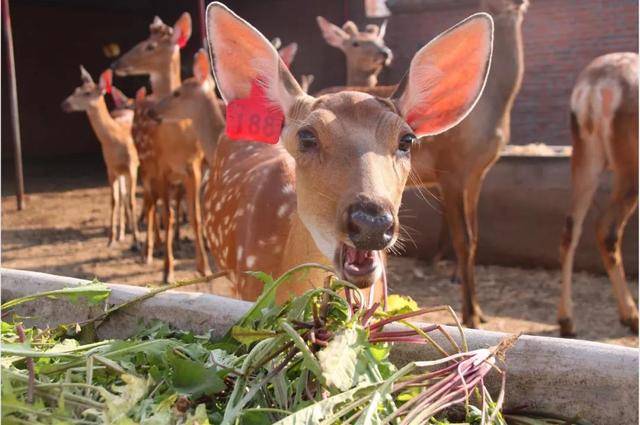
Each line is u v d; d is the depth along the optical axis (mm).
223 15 2459
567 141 12211
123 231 9008
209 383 1709
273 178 3176
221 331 2133
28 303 2475
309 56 15797
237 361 1823
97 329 2299
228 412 1600
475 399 1868
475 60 2426
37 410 1540
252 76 2514
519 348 1858
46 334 2176
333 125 2180
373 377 1638
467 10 12609
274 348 1736
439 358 1909
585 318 5641
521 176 6930
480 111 5613
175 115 6891
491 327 5492
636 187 5211
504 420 1850
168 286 2246
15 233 9273
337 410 1580
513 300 6145
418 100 2469
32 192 12602
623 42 11672
